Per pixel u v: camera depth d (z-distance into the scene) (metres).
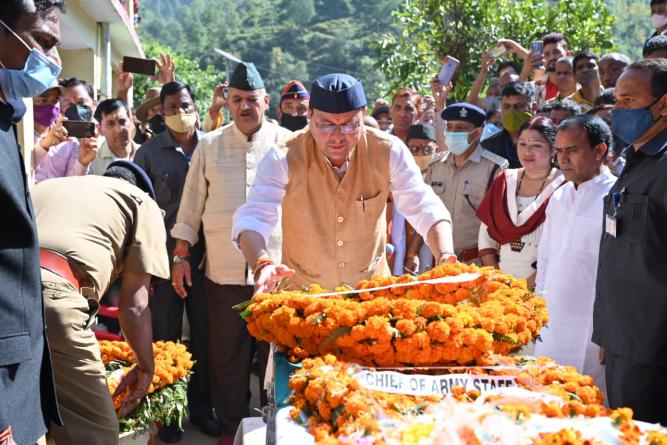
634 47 37.19
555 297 4.11
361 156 3.64
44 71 2.50
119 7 11.62
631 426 2.01
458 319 2.55
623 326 3.24
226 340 5.00
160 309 5.22
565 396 2.28
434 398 2.31
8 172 2.35
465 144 5.41
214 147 5.05
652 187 3.19
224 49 92.19
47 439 3.66
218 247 4.97
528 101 6.08
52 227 3.34
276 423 2.22
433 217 3.60
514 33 11.74
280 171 3.62
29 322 2.42
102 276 3.37
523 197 4.81
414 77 12.45
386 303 2.62
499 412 2.11
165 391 3.72
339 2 92.06
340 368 2.32
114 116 5.73
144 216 3.57
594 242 4.02
